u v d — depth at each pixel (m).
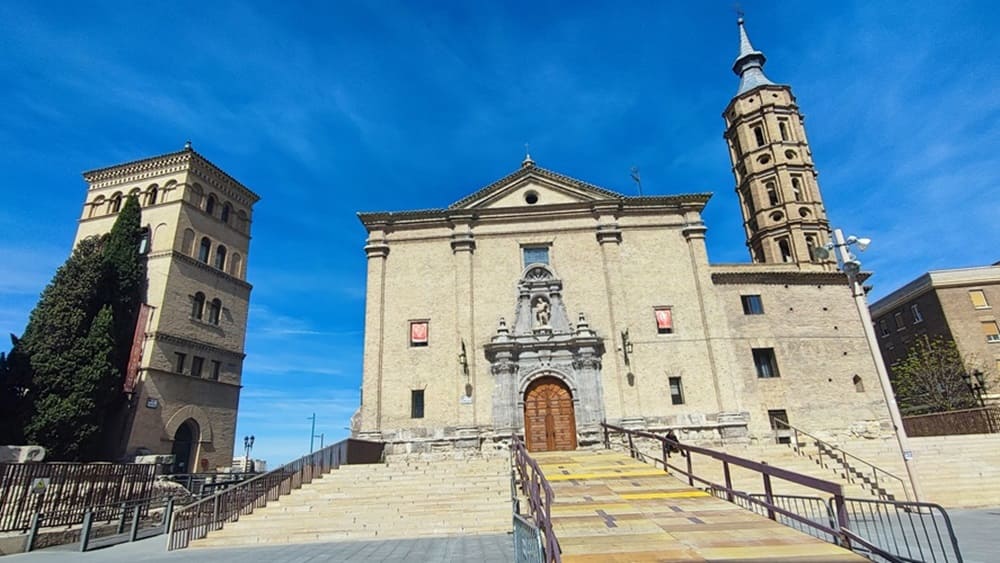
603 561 7.47
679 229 29.66
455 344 27.53
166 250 34.84
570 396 26.77
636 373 26.75
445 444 25.80
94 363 29.00
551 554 5.98
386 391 26.95
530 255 29.67
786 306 28.67
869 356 28.12
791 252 37.62
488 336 27.80
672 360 27.00
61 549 14.62
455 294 28.58
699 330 27.59
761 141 41.59
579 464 18.95
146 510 19.98
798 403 26.81
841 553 7.46
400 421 26.36
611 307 27.91
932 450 22.64
